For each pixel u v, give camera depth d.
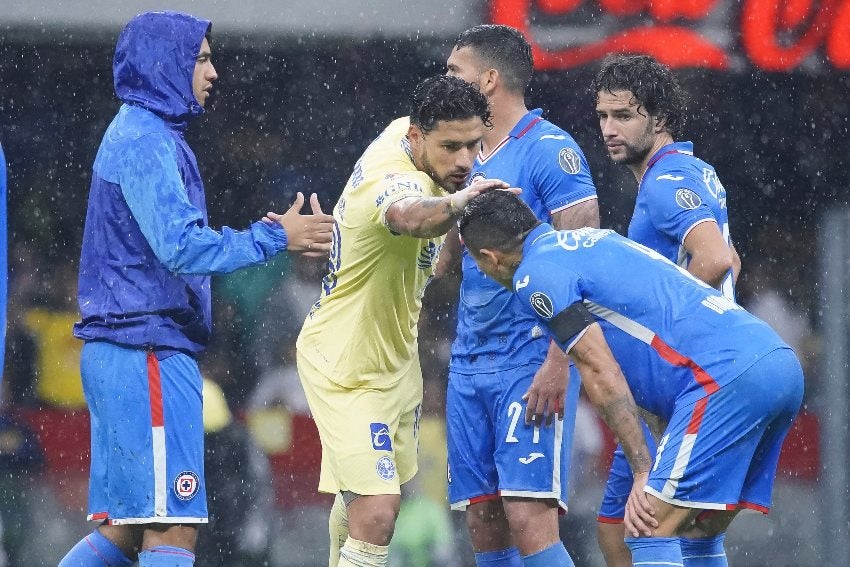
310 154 32.88
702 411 14.25
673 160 16.94
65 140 32.28
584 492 27.89
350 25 30.91
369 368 15.98
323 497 27.22
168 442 16.08
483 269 15.24
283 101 32.31
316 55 31.59
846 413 31.61
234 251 15.90
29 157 32.16
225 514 26.19
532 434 16.91
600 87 17.27
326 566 26.56
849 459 30.77
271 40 31.02
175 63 16.59
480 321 17.27
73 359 30.00
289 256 30.53
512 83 17.66
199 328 16.64
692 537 15.32
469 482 17.66
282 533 26.75
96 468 16.41
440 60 31.55
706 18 29.31
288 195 32.94
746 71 30.06
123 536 16.75
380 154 15.70
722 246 16.28
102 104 32.16
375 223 15.27
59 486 27.89
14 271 31.42
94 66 31.38
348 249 15.71
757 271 33.88
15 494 27.53
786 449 30.81
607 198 33.53
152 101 16.56
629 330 14.62
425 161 15.41
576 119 32.19
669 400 14.63
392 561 25.48
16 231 31.92
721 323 14.48
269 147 32.75
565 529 27.77
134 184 15.98
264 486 26.66
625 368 14.74
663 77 17.09
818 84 31.78
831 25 29.66
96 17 30.00
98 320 16.25
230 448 26.47
